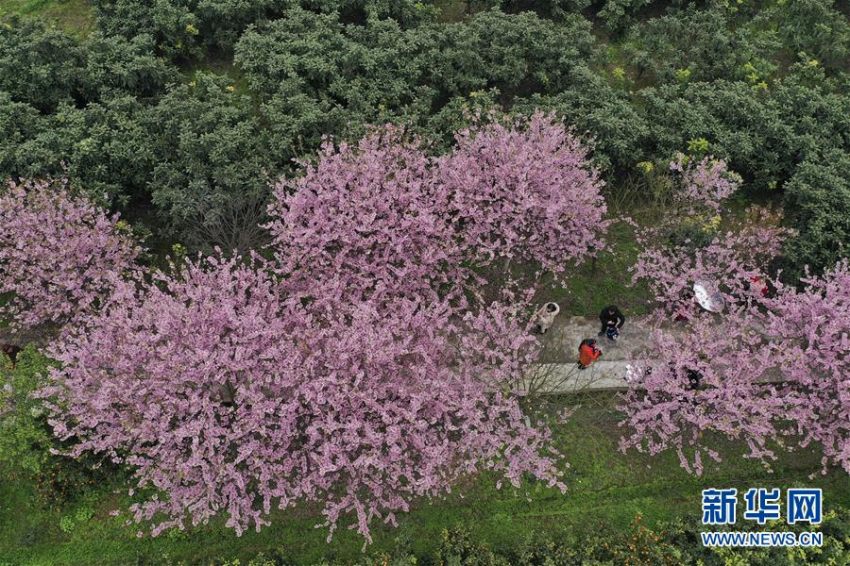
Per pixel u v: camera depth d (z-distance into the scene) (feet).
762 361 45.88
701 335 48.01
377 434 39.09
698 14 76.48
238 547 46.09
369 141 54.80
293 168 61.21
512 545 46.14
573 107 65.46
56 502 46.26
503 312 48.26
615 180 64.28
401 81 66.44
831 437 46.06
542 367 52.06
